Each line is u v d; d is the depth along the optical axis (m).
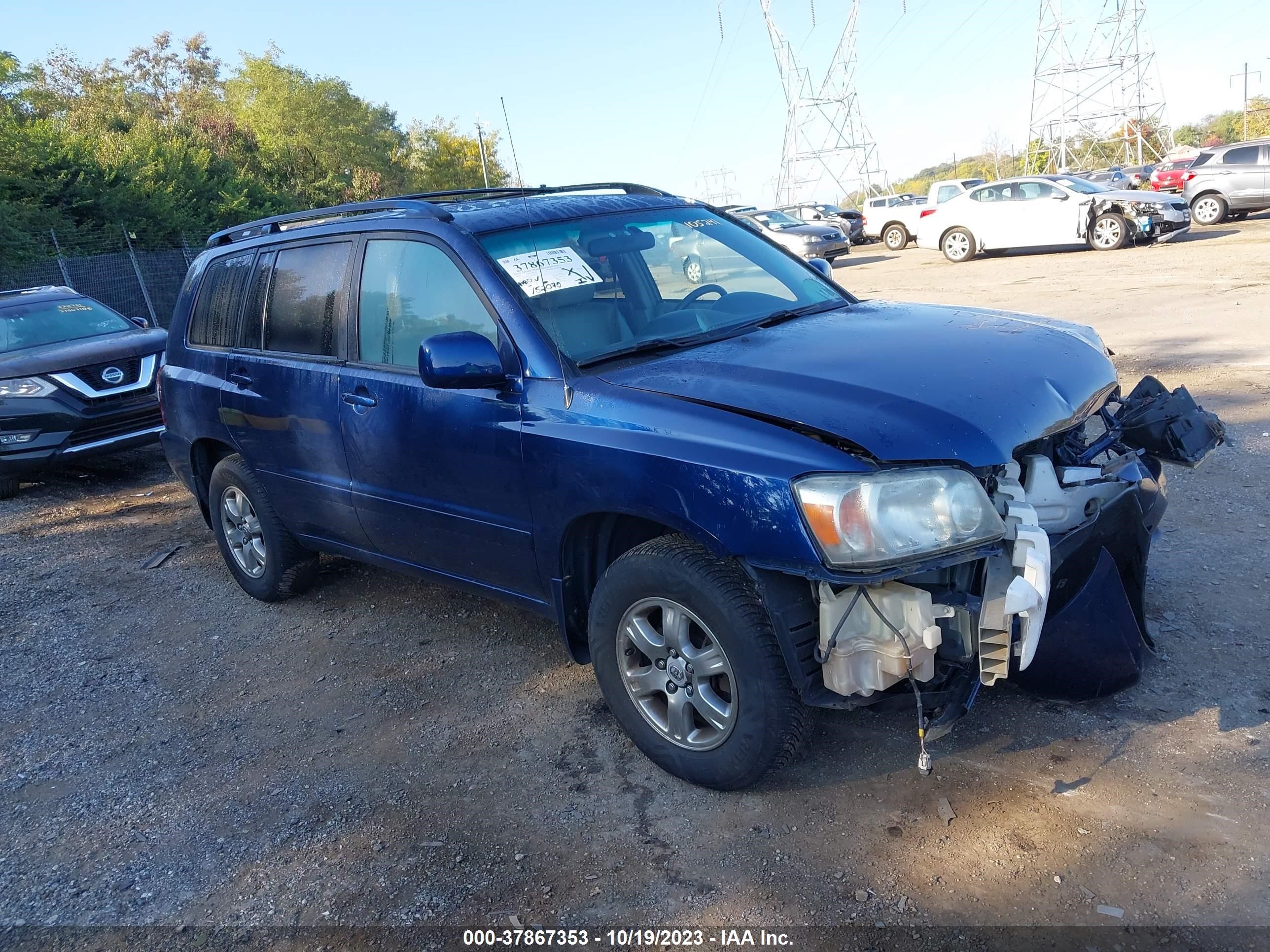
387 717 3.75
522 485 3.20
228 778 3.44
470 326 3.42
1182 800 2.69
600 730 3.46
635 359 3.22
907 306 3.91
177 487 8.04
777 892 2.54
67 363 8.02
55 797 3.44
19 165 22.23
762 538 2.54
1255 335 8.83
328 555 5.61
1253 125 79.94
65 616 5.28
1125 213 17.95
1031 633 2.53
